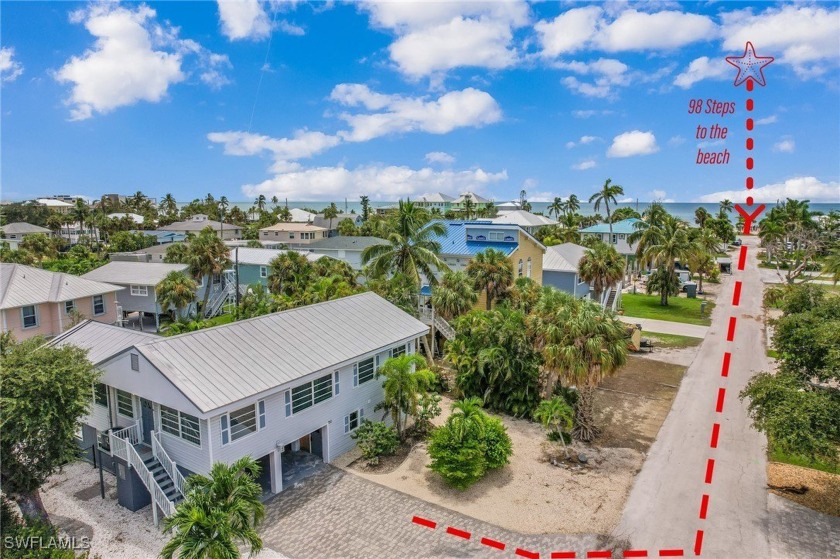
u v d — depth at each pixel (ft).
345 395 75.15
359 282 176.76
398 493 64.64
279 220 428.56
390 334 84.17
